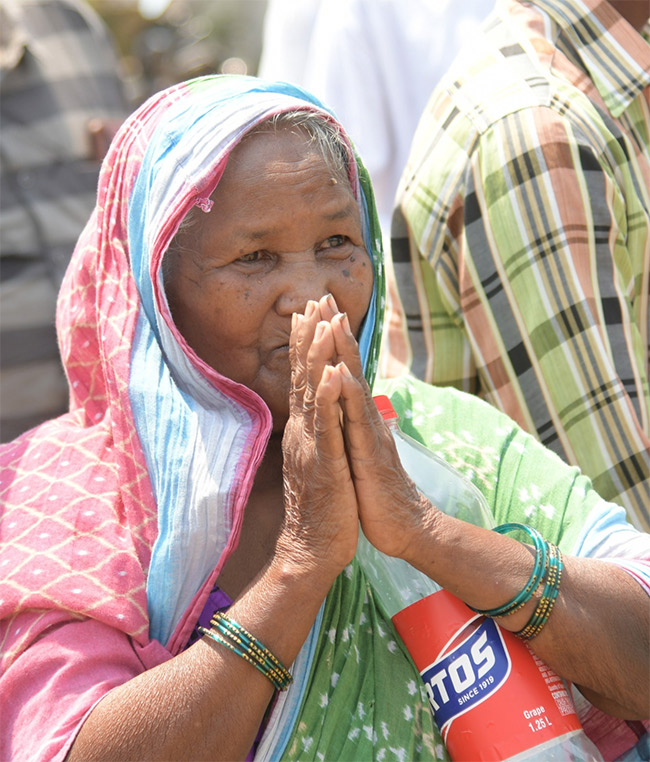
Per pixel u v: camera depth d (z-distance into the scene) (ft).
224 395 13.32
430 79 28.99
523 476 14.94
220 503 12.75
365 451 12.16
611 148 18.10
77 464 13.69
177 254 13.30
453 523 12.75
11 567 12.82
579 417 17.10
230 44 71.77
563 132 17.21
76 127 32.83
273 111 12.94
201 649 12.14
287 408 13.58
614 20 18.80
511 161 17.28
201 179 12.72
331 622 13.58
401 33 29.09
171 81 68.54
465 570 12.57
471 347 18.26
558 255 17.03
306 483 12.22
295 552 12.32
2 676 12.46
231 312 13.17
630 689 13.10
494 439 15.24
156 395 13.19
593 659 12.86
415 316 19.25
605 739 14.57
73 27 33.83
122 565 12.87
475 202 17.71
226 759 11.84
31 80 32.37
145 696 11.87
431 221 18.39
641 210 18.44
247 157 12.96
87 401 14.53
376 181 30.27
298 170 12.97
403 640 13.20
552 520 14.62
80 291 14.21
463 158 17.94
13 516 13.33
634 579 13.43
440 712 12.87
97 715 11.86
